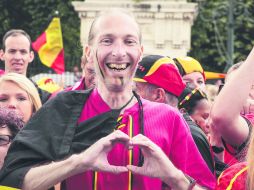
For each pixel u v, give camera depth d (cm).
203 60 2242
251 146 397
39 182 411
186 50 1420
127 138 401
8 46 787
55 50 1091
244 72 441
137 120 426
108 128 423
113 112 425
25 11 2212
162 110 431
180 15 1409
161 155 403
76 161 402
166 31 1414
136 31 425
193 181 409
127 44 423
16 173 417
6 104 562
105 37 422
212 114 446
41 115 428
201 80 693
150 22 1412
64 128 424
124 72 423
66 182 421
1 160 477
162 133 425
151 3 1405
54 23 1091
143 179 417
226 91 442
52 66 1089
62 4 2144
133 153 416
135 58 423
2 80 564
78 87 620
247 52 2211
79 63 1583
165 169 403
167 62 549
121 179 417
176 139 429
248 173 394
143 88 549
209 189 436
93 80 607
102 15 428
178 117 433
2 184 421
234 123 443
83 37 1364
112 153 416
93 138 422
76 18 2139
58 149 419
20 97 562
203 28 2186
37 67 1520
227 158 546
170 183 406
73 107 429
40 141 422
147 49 1415
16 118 482
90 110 427
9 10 2217
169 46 1414
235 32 2203
